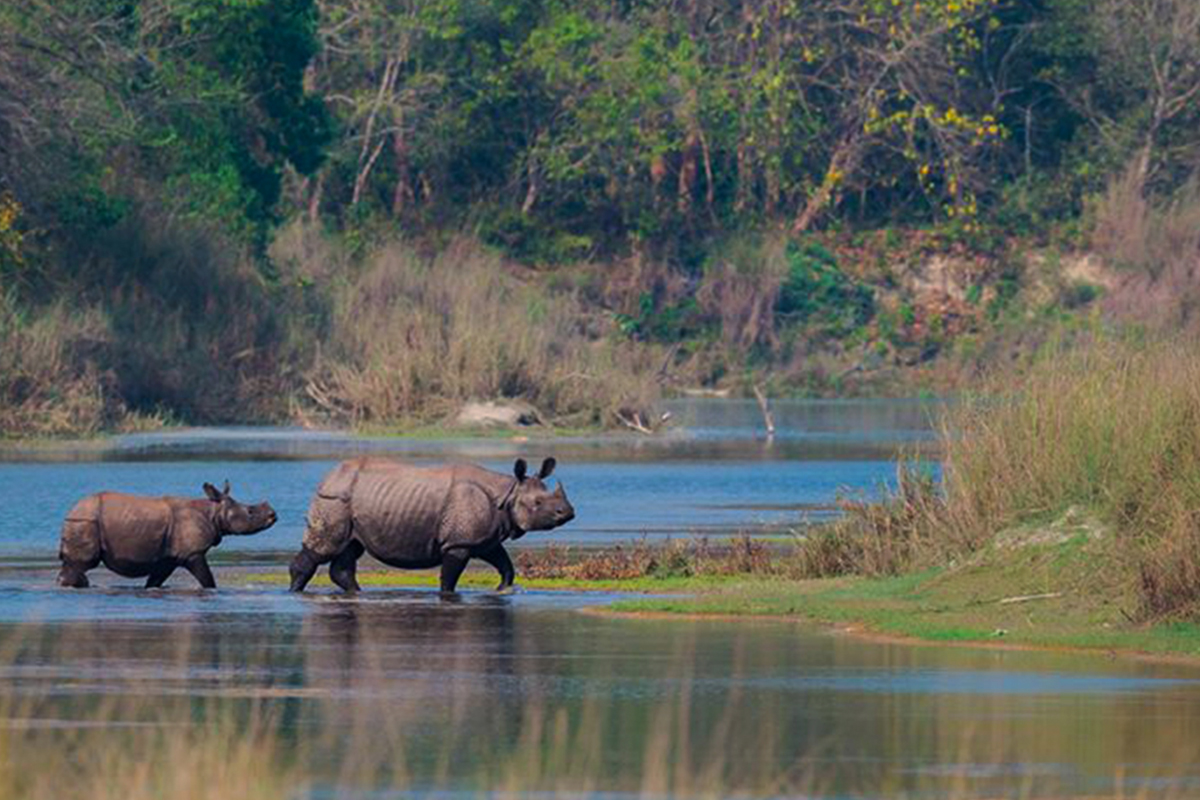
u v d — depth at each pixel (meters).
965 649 66.38
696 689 58.97
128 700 56.75
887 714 55.31
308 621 72.88
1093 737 52.44
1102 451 78.25
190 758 45.03
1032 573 75.81
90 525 82.81
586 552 96.50
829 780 47.69
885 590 78.12
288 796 45.22
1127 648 65.94
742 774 48.34
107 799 43.56
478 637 68.88
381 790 46.25
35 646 66.44
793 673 61.62
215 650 65.75
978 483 81.50
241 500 120.00
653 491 130.12
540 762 49.31
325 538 82.19
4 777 45.09
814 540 87.44
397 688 58.94
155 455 153.75
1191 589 69.81
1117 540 75.19
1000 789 46.94
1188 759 49.91
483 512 82.00
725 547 97.25
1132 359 82.62
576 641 67.94
